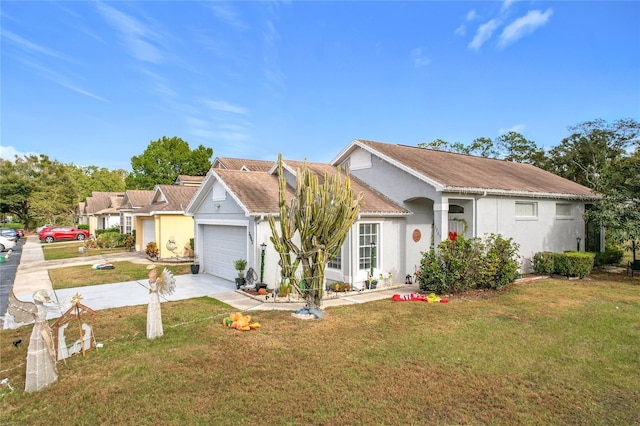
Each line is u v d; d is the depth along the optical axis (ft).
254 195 43.96
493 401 16.88
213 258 53.62
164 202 78.28
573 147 107.76
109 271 56.49
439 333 25.73
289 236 30.58
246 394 17.51
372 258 42.55
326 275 44.68
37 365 18.33
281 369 20.18
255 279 41.09
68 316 22.13
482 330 26.37
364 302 35.17
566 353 22.30
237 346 23.67
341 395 17.37
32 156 191.01
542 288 40.91
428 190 41.91
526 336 25.12
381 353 22.26
